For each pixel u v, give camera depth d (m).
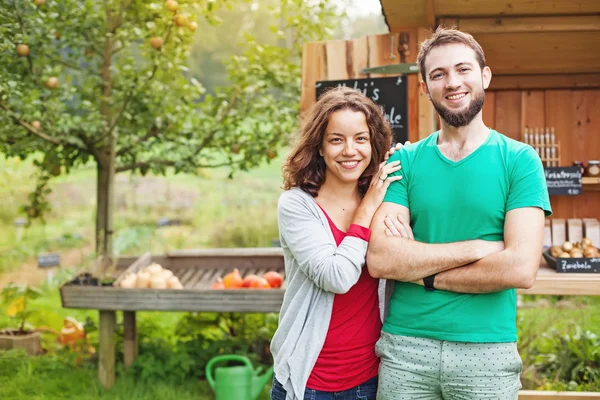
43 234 8.73
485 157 2.35
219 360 4.15
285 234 2.42
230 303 4.05
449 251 2.29
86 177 12.48
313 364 2.38
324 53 4.10
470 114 2.33
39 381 4.34
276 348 2.46
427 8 3.63
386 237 2.37
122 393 4.18
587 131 4.21
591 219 4.09
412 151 2.47
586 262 3.47
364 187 2.56
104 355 4.28
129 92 4.86
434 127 3.98
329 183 2.50
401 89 3.95
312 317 2.39
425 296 2.34
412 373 2.35
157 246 8.19
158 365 4.40
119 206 10.35
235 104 5.44
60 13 5.06
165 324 5.41
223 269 4.86
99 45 5.25
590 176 4.04
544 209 2.31
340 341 2.40
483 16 3.68
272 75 5.37
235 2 5.23
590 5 3.53
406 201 2.44
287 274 2.50
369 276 2.45
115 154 5.29
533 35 3.72
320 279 2.31
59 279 6.20
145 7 5.06
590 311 5.43
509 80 4.23
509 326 2.33
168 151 5.21
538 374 4.31
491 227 2.33
